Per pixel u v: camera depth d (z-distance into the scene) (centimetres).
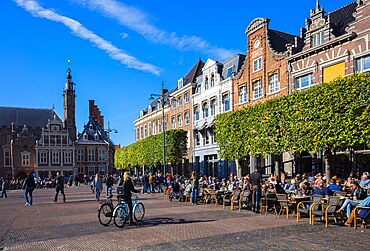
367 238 992
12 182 5053
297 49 2708
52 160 6869
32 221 1467
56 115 7012
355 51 2177
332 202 1207
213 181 2559
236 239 1013
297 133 2075
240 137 2697
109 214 1292
